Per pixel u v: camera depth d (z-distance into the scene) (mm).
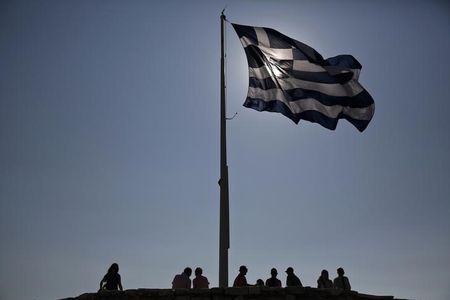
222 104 22797
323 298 19297
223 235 20688
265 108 22750
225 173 21625
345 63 24734
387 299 20750
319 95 23719
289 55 23984
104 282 20297
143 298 18812
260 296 18969
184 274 20734
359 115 24062
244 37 23891
